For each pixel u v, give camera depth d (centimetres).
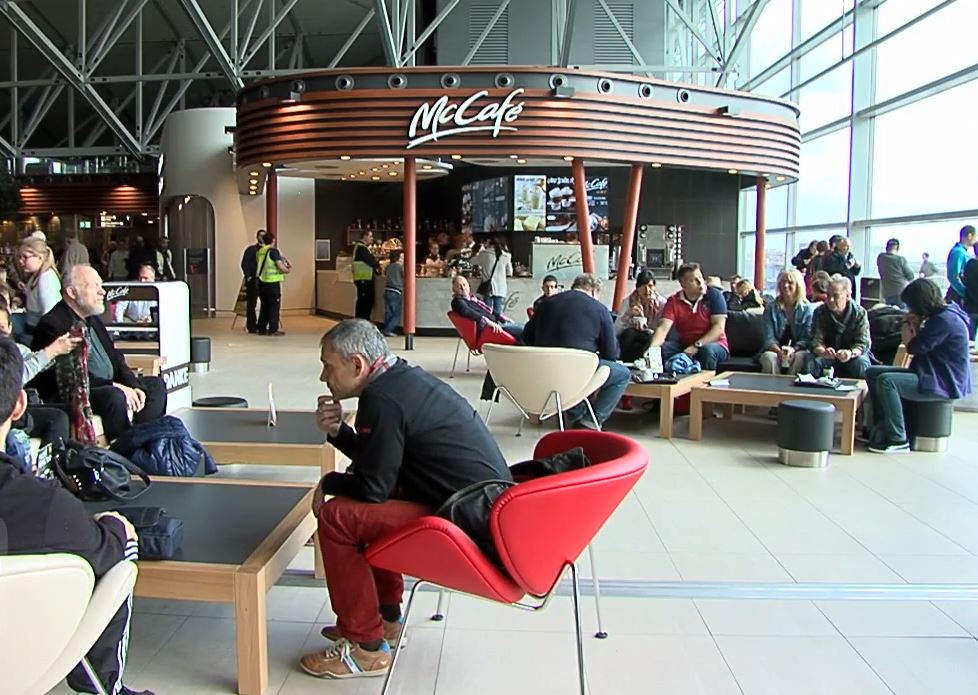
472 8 1852
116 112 2109
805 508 432
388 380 249
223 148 1653
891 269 978
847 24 1271
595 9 1838
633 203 1140
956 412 706
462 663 267
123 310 635
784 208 1576
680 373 638
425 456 247
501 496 208
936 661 271
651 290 740
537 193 1611
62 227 2231
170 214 1755
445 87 1013
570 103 1021
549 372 445
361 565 251
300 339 1220
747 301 838
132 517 255
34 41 1544
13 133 2062
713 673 262
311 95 1041
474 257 1309
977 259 851
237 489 326
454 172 1783
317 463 400
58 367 376
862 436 600
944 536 390
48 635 151
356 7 1891
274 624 292
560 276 1320
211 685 251
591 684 254
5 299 409
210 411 498
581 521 218
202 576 243
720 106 1119
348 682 255
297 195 1728
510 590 223
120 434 405
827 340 640
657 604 312
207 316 1666
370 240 1490
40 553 169
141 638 280
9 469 173
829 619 301
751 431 621
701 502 442
